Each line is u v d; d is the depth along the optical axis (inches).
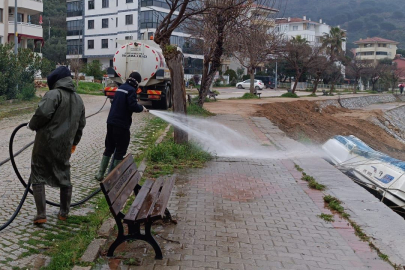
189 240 202.1
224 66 2829.7
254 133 573.9
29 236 203.2
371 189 430.0
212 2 537.3
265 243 202.1
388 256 191.0
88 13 2482.8
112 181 178.1
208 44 748.0
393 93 2957.7
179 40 1903.3
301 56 1845.5
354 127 1155.3
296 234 214.7
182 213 239.8
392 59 4515.3
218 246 196.4
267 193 285.4
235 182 311.6
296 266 179.2
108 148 301.7
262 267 177.0
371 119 1418.6
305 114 1200.2
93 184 298.0
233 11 562.3
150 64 735.7
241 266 177.0
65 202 221.6
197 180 313.1
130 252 186.9
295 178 327.6
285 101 1339.8
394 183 420.2
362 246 202.4
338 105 1801.2
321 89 2760.8
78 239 195.3
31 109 782.5
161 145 375.9
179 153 372.5
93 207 249.4
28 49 978.1
